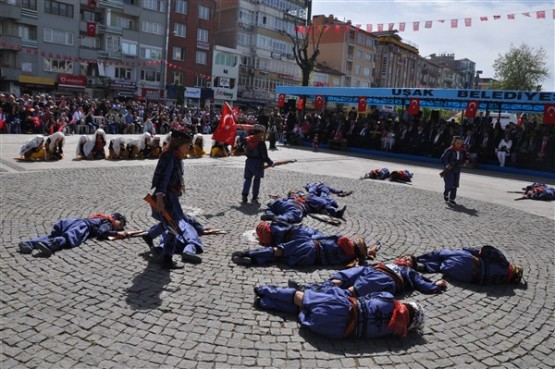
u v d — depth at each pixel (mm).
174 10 52094
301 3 66375
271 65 62844
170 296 4957
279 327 4441
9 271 5320
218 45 60500
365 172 17062
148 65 50938
